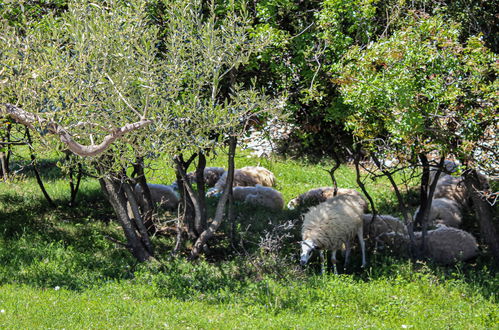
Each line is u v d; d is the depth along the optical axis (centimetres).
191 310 877
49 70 684
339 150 1405
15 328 709
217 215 1194
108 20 766
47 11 1009
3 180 1550
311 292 971
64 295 930
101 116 726
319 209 1161
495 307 919
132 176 1330
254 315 873
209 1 1077
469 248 1239
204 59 887
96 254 1223
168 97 775
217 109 855
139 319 793
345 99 942
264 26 998
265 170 1986
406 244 1281
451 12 1132
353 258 1249
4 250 1170
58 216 1458
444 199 1528
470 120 871
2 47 669
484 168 919
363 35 1063
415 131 902
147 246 1202
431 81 880
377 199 1783
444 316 873
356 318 870
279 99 955
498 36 1128
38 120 605
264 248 1231
